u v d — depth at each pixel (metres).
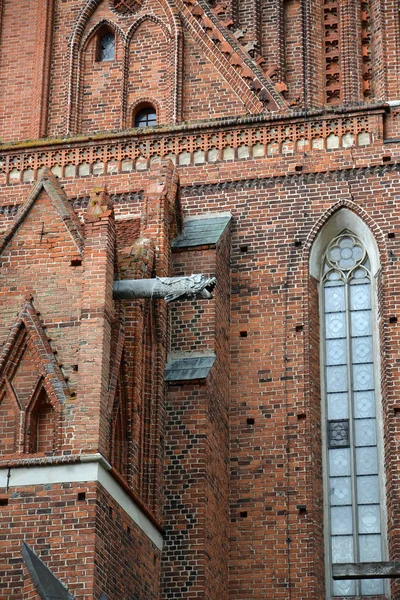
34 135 52.84
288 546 45.72
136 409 42.53
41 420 39.78
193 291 41.84
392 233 48.88
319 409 47.78
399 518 45.31
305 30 53.41
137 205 50.81
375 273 49.03
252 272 49.31
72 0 54.69
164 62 53.12
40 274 41.56
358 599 45.50
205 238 48.34
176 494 44.44
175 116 52.03
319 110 50.56
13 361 40.47
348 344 48.66
